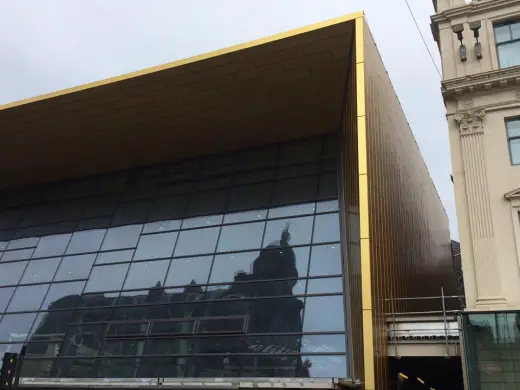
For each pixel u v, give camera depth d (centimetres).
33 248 2625
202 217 2341
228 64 2045
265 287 1941
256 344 1766
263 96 2202
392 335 1709
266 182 2356
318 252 1972
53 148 2653
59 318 2198
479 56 1888
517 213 1658
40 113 2386
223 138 2502
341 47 1928
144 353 1898
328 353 1664
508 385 1473
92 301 2202
